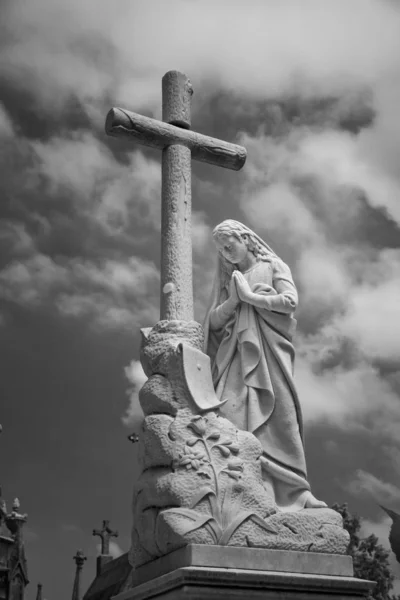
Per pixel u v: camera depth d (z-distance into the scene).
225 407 5.67
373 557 12.46
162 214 6.20
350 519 12.89
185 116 6.57
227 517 5.03
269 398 5.64
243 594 4.75
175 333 5.71
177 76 6.65
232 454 5.26
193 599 4.64
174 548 4.95
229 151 6.56
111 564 15.91
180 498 5.01
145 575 5.15
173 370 5.50
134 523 5.37
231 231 6.12
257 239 6.19
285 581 4.85
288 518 5.18
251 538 5.02
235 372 5.78
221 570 4.71
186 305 5.90
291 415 5.63
